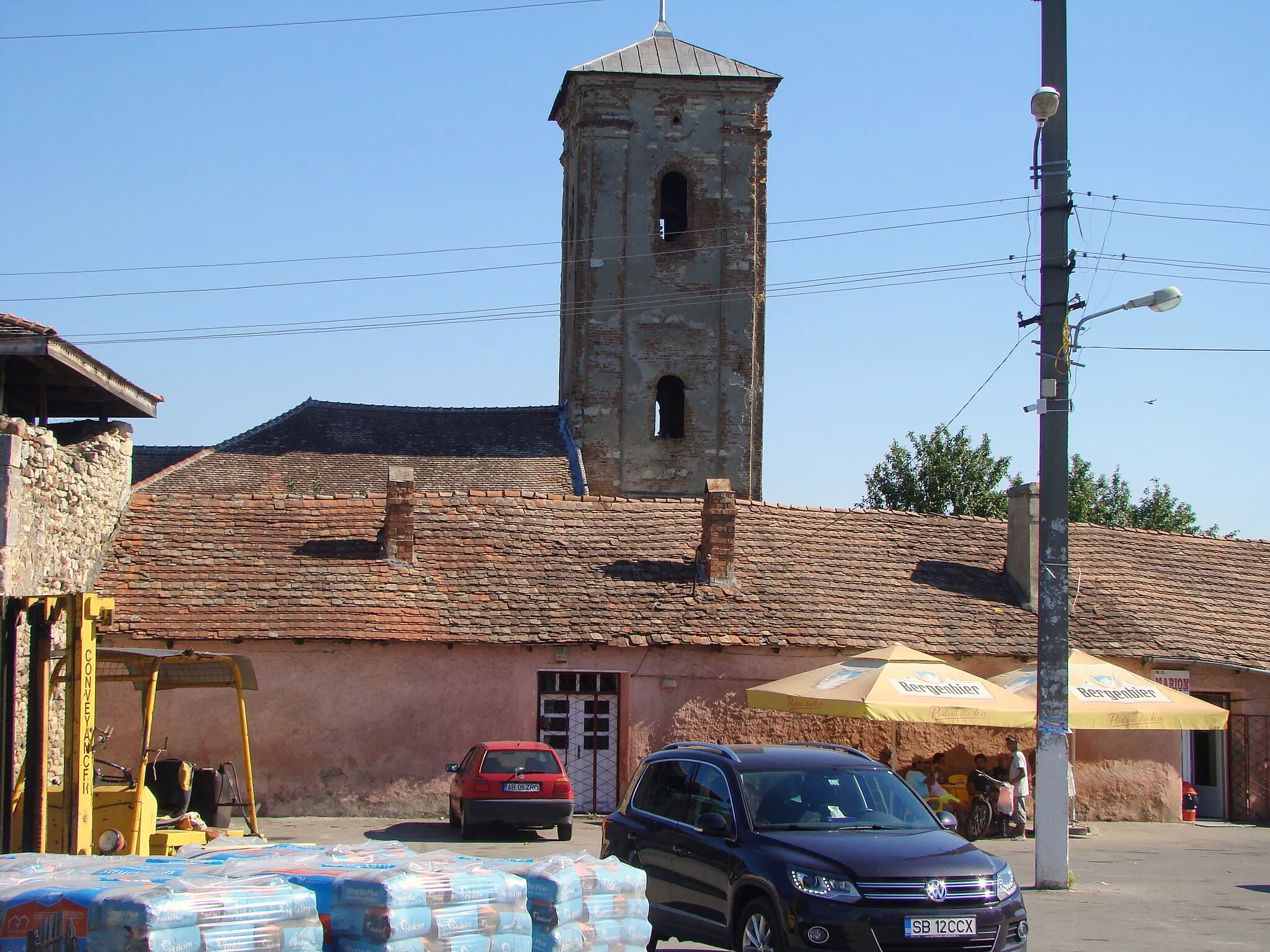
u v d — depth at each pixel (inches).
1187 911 639.1
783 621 1058.1
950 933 423.2
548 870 354.3
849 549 1171.9
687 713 1026.1
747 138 1700.3
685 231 1690.5
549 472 1550.2
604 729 1030.4
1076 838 975.0
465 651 1007.6
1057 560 713.6
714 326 1676.9
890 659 917.2
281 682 981.8
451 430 1616.6
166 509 1081.4
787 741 1032.8
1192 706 903.7
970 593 1147.9
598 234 1669.5
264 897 299.3
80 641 572.7
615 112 1685.5
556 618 1026.7
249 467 1485.0
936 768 1005.8
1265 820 1121.4
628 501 1168.8
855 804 488.7
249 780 642.2
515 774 867.4
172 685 691.4
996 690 908.0
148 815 592.1
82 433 1059.9
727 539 1093.1
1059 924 592.7
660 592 1067.9
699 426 1664.6
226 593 1003.9
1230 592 1239.5
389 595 1022.4
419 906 315.6
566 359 1747.0
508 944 331.9
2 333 835.4
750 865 449.4
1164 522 2476.6
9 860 361.4
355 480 1480.1
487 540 1095.6
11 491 762.2
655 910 502.9
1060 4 729.6
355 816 975.6
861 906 421.7
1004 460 2239.2
